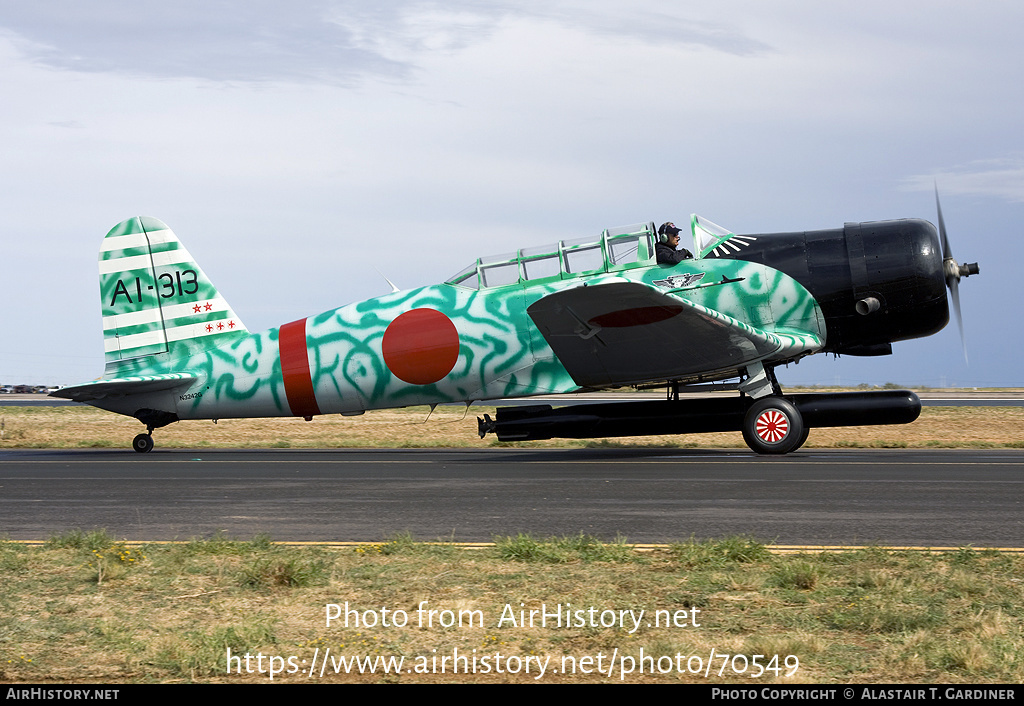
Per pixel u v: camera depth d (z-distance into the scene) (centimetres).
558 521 795
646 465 1252
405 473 1217
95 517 859
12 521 842
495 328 1498
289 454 1641
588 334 1318
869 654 452
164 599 556
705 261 1445
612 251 1478
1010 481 1020
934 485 988
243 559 655
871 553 635
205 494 1012
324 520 823
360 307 1595
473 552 665
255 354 1633
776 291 1408
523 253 1509
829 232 1439
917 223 1420
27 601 555
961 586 550
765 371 1432
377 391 1572
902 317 1401
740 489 973
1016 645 451
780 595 545
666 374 1448
